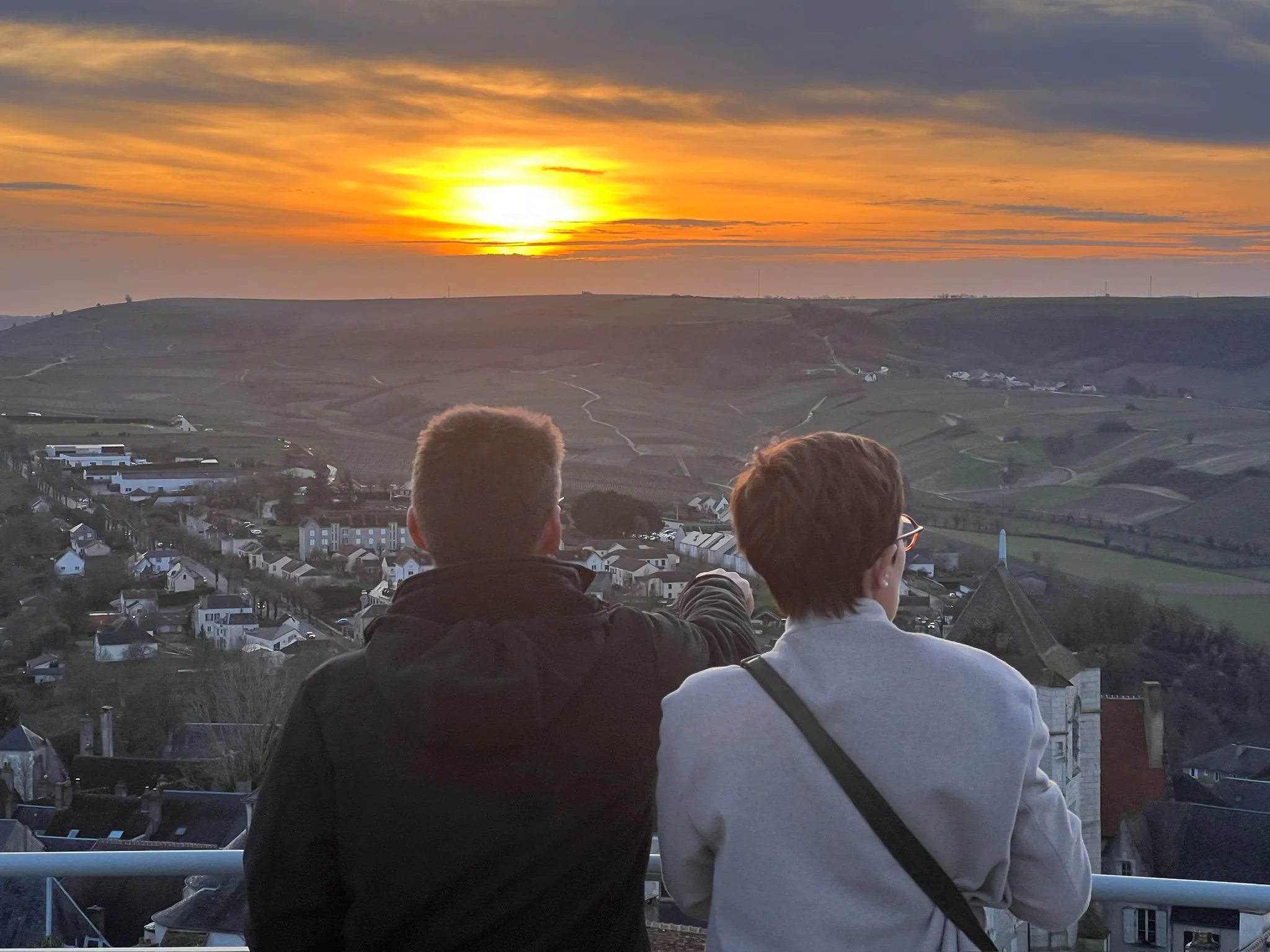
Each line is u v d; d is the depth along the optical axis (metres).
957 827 2.89
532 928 3.14
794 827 2.93
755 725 2.99
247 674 61.62
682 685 3.17
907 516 3.23
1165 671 70.00
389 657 3.14
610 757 3.19
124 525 140.75
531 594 3.22
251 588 108.31
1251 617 81.31
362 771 3.09
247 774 52.03
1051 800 2.99
